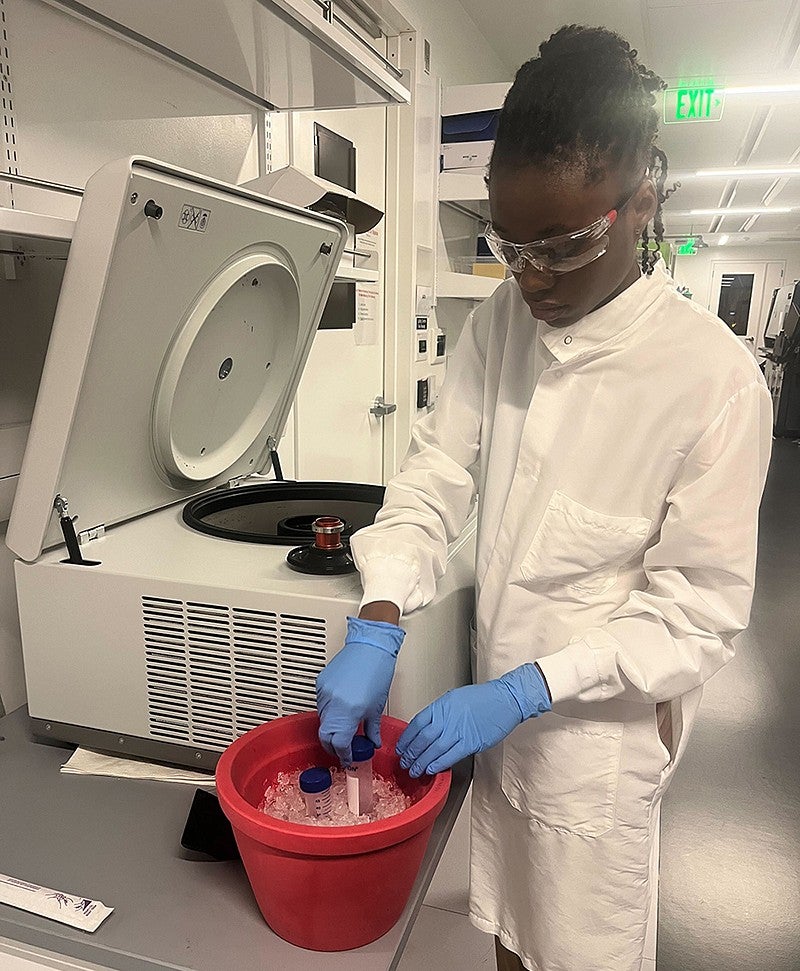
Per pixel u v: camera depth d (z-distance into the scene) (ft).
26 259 4.15
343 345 9.14
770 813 7.55
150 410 3.78
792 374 29.81
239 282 3.93
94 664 3.42
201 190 3.22
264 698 3.21
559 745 3.28
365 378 10.00
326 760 2.96
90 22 4.20
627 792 3.26
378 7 9.04
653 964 5.70
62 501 3.38
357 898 2.36
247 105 5.83
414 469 3.62
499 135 2.71
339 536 3.44
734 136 19.48
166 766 3.46
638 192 2.73
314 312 4.96
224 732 3.30
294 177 4.41
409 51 9.82
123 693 3.41
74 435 3.25
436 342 11.89
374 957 2.44
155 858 2.86
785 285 46.93
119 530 3.95
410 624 3.04
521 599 3.31
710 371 2.91
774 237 42.86
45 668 3.51
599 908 3.38
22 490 3.29
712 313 3.09
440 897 5.67
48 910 2.55
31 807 3.17
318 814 2.63
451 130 11.00
